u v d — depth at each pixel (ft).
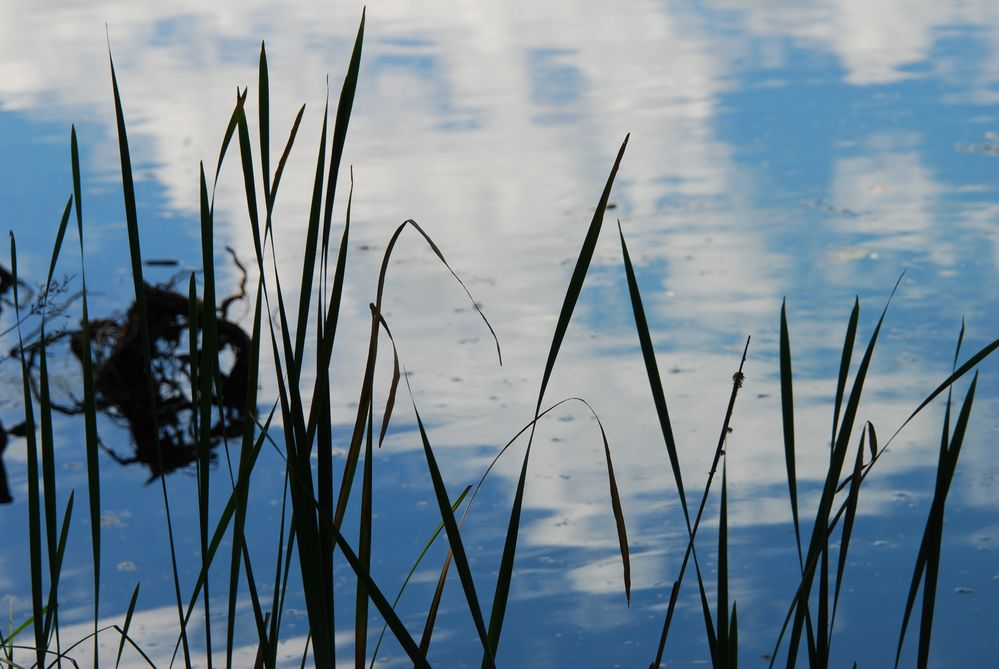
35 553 5.72
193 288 5.04
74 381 23.45
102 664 14.44
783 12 52.75
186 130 38.47
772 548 16.78
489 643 4.91
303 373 23.44
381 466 19.56
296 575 16.71
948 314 24.20
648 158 35.27
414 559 16.98
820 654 5.13
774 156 34.94
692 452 19.52
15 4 56.90
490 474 19.16
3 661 7.35
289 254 29.09
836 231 29.04
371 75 44.88
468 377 22.68
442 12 54.03
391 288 27.25
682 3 55.06
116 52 48.21
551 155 36.01
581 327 24.73
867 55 45.11
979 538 16.78
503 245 29.32
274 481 19.71
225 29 51.57
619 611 15.49
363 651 5.32
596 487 18.63
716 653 5.06
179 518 18.52
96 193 33.42
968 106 38.40
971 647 14.40
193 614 15.80
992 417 20.22
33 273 27.96
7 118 40.27
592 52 47.67
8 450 21.06
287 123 39.19
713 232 29.50
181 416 22.20
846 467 18.74
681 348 23.48
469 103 41.42
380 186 33.86
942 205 30.30
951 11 51.29
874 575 16.05
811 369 22.27
